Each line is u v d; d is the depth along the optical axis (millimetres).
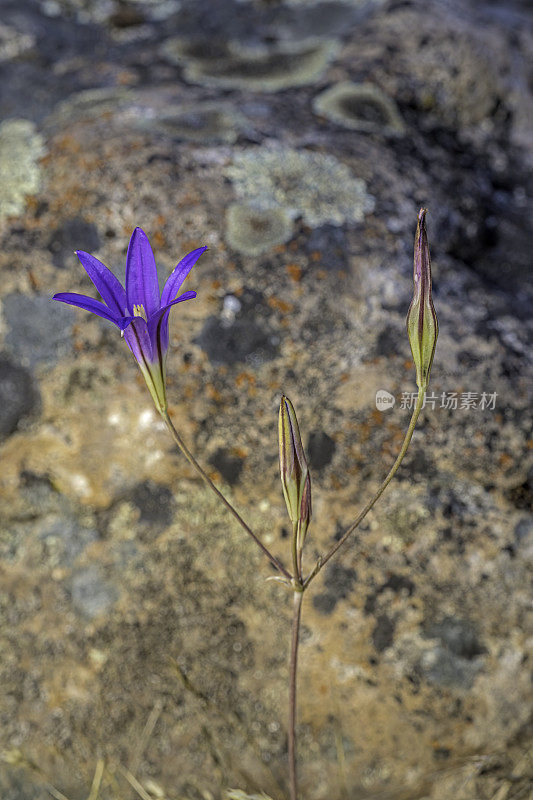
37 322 308
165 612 317
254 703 321
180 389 300
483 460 291
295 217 305
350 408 294
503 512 294
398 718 312
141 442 307
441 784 314
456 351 295
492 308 307
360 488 298
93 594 320
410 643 305
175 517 312
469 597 299
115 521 316
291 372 297
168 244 302
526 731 308
